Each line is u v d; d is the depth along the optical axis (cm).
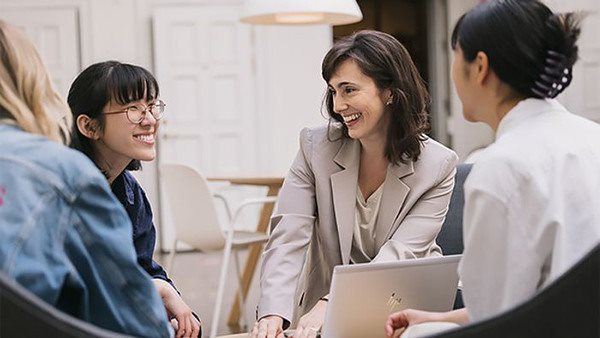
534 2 166
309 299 269
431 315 189
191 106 976
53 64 952
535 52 164
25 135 150
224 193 985
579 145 164
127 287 149
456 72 172
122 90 230
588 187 160
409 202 254
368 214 259
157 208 972
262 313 243
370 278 208
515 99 170
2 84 154
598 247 134
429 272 216
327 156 260
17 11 947
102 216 148
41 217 141
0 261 137
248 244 518
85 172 147
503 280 158
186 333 242
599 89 854
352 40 248
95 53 955
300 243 258
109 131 233
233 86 983
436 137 1116
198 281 754
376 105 245
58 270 140
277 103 994
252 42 984
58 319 127
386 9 1346
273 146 993
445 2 1103
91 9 952
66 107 166
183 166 504
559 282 135
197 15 971
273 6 566
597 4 837
